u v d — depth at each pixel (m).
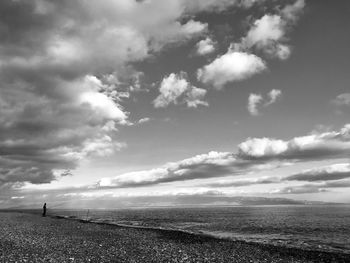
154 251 31.47
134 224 84.19
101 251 29.78
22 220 71.56
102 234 46.91
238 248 35.69
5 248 29.17
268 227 74.00
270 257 30.11
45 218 83.38
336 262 28.39
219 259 28.42
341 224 83.25
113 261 24.72
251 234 56.91
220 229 67.81
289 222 93.12
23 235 40.38
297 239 48.75
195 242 40.38
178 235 48.59
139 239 42.06
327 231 63.28
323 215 143.75
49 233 44.66
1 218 77.12
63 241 36.16
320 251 34.91
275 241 45.75
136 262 24.77
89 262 23.92
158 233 51.03
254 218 120.50
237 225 81.19
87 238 40.50
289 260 28.86
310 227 73.62
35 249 29.23
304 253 32.66
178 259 27.36
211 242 40.75
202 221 101.19
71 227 57.06
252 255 31.06
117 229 56.94
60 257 25.31
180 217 137.25
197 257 29.00
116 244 35.66
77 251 29.14
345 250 36.66
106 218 123.50
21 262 22.88
